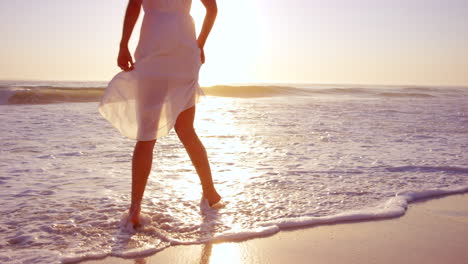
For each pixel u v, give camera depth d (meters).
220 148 4.47
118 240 1.92
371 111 9.87
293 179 3.09
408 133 5.85
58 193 2.63
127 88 2.08
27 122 6.46
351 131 6.00
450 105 12.83
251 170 3.38
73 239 1.92
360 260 1.77
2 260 1.67
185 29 2.15
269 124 6.88
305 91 21.83
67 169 3.33
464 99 18.22
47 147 4.30
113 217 2.21
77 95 12.30
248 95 18.86
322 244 1.95
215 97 17.33
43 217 2.18
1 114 7.60
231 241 1.96
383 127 6.55
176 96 2.15
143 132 2.09
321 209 2.42
